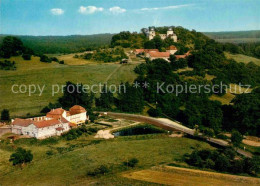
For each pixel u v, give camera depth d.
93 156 104.50
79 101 176.50
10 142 118.25
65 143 121.44
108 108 181.62
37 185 81.31
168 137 129.50
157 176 85.62
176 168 91.56
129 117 165.62
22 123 129.75
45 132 127.06
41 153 108.38
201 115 147.12
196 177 85.00
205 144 119.50
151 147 115.12
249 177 85.75
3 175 89.94
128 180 82.81
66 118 145.12
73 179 84.69
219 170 91.81
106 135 131.50
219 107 157.75
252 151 112.31
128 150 111.12
